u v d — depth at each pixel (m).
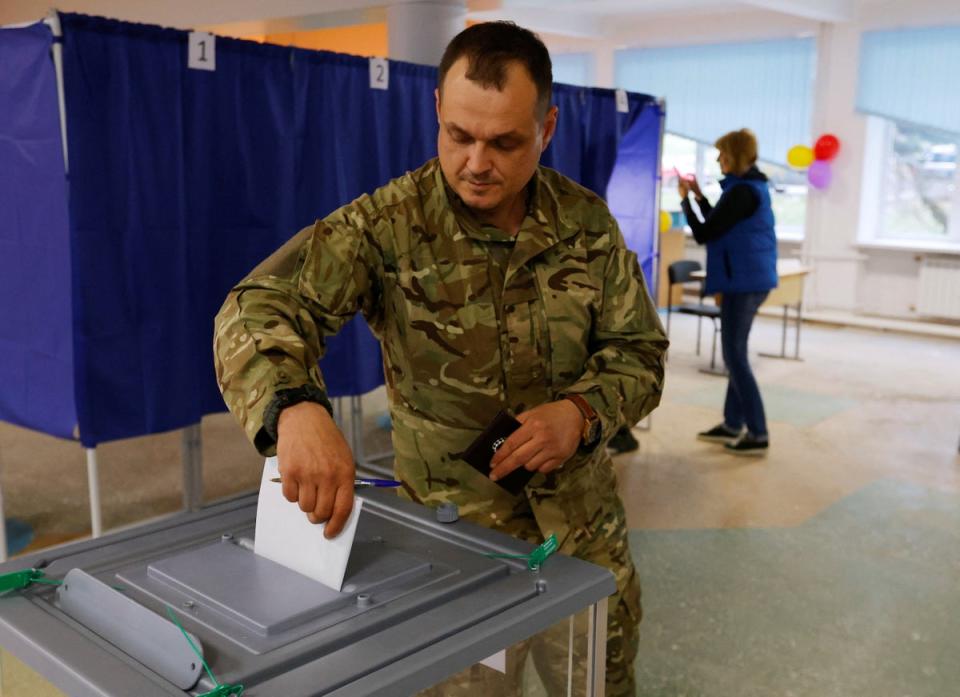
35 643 0.76
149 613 0.74
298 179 3.08
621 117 4.31
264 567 0.89
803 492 3.88
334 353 3.36
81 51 2.39
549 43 10.05
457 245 1.21
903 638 2.65
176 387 2.73
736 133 4.05
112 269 2.53
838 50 8.02
